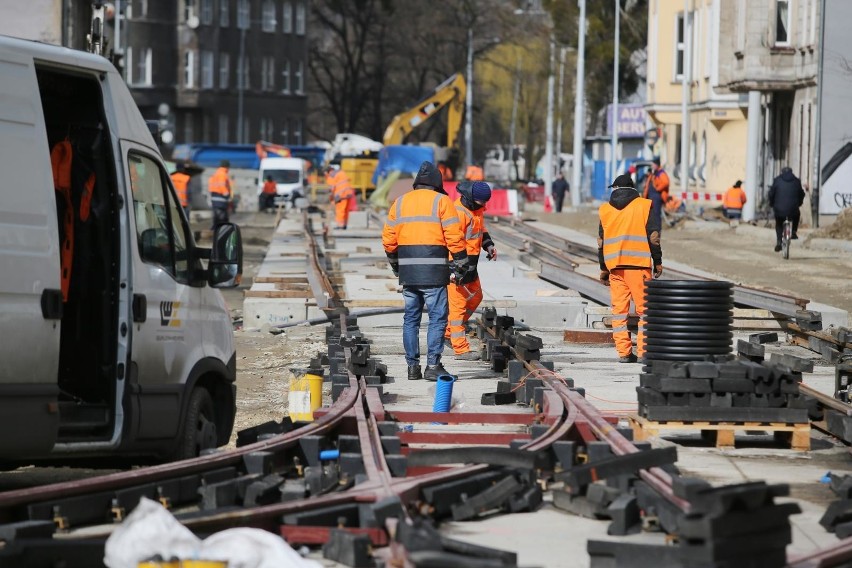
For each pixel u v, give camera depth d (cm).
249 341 5097
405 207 3722
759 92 12281
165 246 2531
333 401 3250
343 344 3953
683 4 15775
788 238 8862
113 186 2373
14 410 2142
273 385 4022
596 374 3966
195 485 2175
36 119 2209
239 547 1625
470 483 2155
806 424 2831
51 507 1930
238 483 2106
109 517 2028
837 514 2052
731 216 12331
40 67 2264
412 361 3781
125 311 2356
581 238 10925
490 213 14550
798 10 11844
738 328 5106
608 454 2348
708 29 14600
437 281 3712
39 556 1616
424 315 5412
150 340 2425
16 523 1791
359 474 2205
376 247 9775
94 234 2409
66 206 2419
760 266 8275
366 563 1750
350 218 12794
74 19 9294
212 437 2653
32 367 2175
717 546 1597
